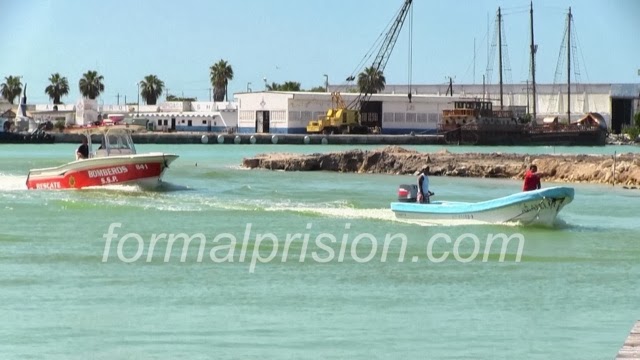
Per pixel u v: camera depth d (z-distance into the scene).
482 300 39.56
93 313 36.84
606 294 40.81
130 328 34.56
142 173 78.50
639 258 49.19
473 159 119.56
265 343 32.84
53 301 38.69
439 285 42.44
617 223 62.91
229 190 86.62
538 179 59.38
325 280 43.31
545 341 33.34
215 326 35.12
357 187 93.81
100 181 77.94
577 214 69.31
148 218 62.69
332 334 34.09
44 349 32.06
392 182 102.06
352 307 38.22
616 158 111.56
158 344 32.72
